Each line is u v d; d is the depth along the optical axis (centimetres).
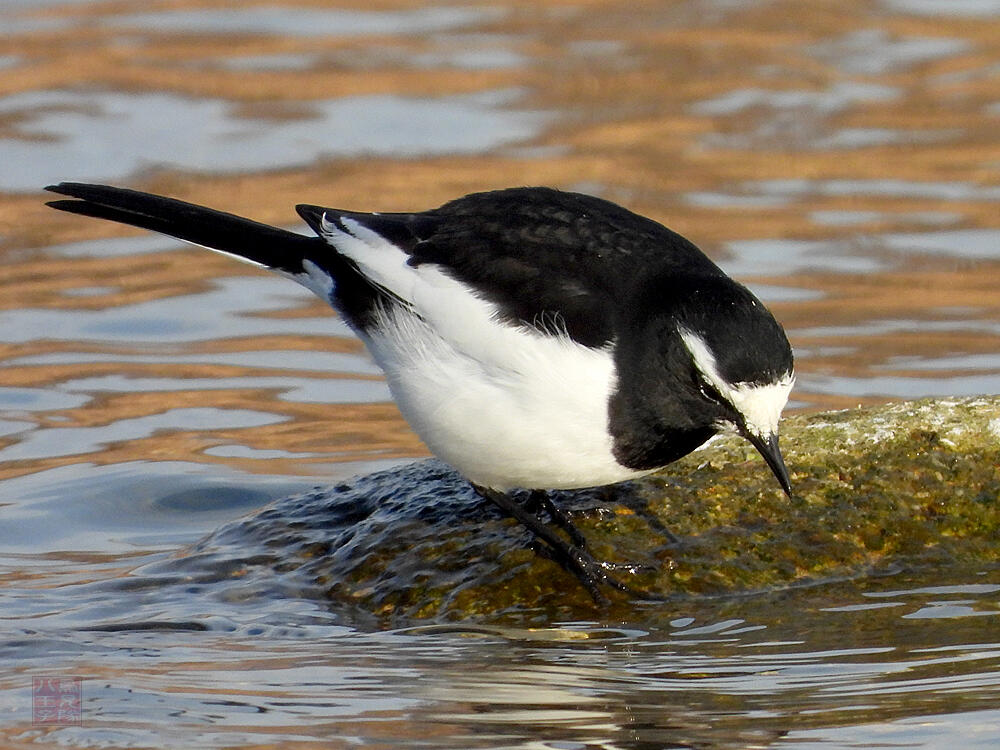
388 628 1103
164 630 1094
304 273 1214
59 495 1359
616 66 2566
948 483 1198
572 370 1053
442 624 1105
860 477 1205
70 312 1791
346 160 2189
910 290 1809
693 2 2888
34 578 1193
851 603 1107
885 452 1222
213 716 939
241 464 1430
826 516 1179
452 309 1077
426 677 1002
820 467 1215
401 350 1116
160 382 1623
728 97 2425
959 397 1289
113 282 1886
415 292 1095
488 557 1159
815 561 1152
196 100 2408
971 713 919
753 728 913
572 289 1074
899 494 1193
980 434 1228
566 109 2389
